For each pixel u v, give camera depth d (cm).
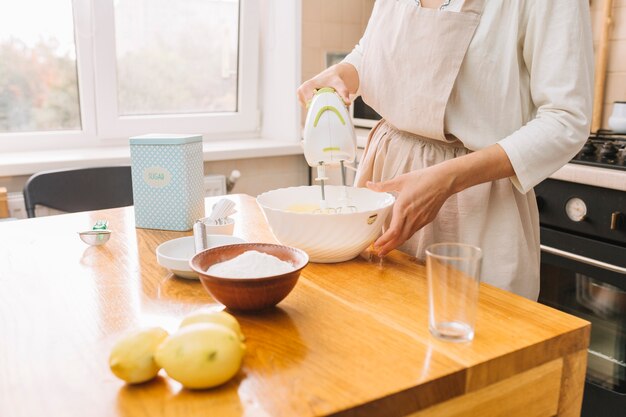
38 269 103
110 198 186
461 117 114
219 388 64
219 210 123
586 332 81
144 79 247
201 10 252
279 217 101
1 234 125
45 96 230
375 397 62
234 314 83
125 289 93
